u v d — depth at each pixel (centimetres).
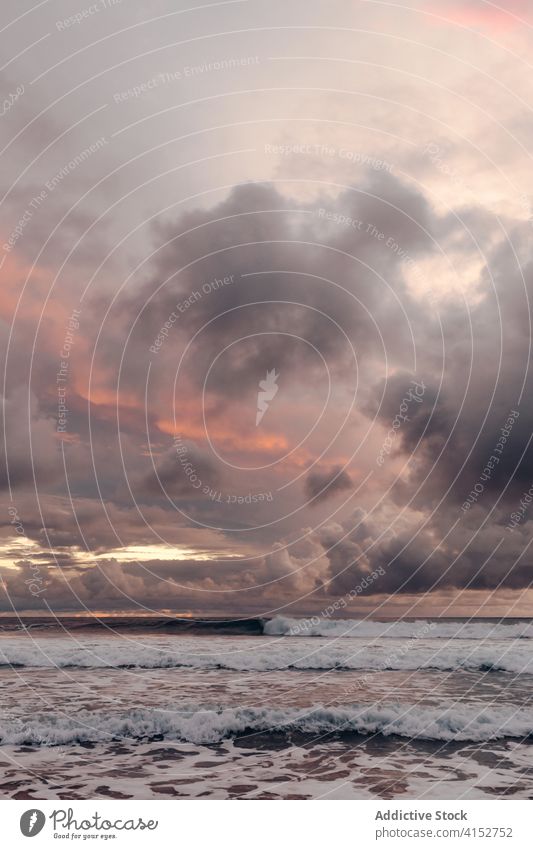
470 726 1121
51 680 1583
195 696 1355
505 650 2077
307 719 1155
